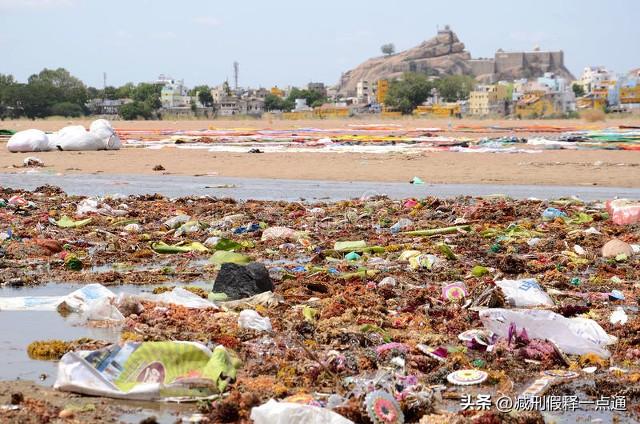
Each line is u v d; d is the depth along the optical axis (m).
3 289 14.64
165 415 9.00
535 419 9.09
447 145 50.72
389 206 24.42
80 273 15.88
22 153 45.34
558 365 10.88
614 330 12.07
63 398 9.42
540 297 13.56
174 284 15.26
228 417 8.88
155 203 25.02
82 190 29.97
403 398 9.29
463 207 23.95
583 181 33.41
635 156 43.09
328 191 30.08
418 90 198.12
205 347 10.09
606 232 20.55
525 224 21.14
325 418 8.44
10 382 9.90
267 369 10.27
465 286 13.92
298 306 13.23
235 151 46.91
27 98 161.50
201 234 19.97
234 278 14.00
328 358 10.45
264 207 24.39
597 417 9.34
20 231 19.45
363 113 182.88
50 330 12.05
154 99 175.50
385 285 14.59
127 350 9.90
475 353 11.27
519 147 48.66
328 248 18.48
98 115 170.00
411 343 11.37
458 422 8.84
